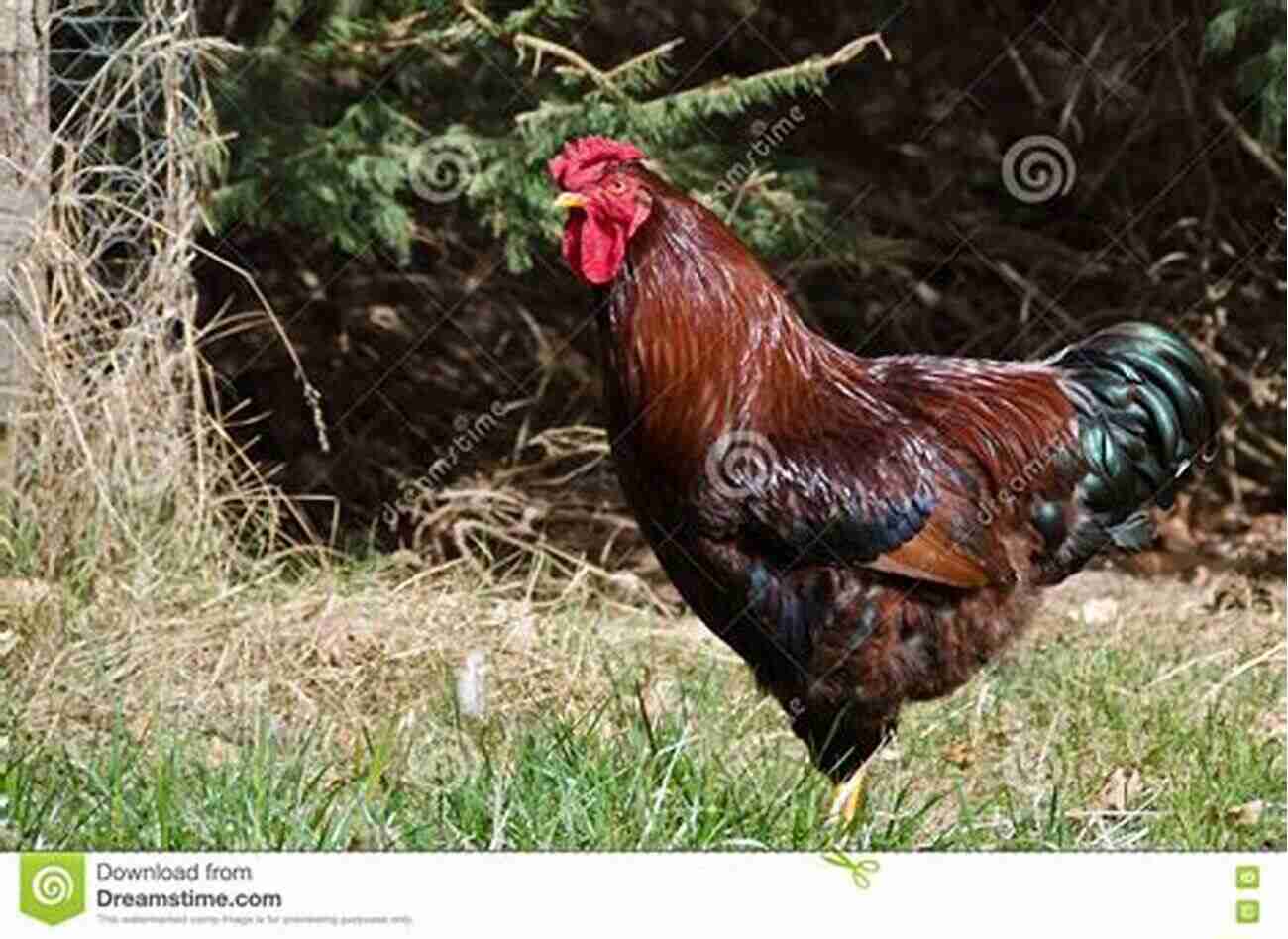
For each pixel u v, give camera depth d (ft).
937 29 47.21
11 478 32.09
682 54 44.29
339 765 25.63
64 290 32.45
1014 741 28.43
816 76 37.50
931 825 25.31
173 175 33.42
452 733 27.25
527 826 23.29
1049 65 47.75
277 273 43.06
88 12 34.88
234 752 26.02
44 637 29.25
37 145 32.71
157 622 30.04
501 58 38.73
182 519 32.60
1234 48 42.47
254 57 37.22
